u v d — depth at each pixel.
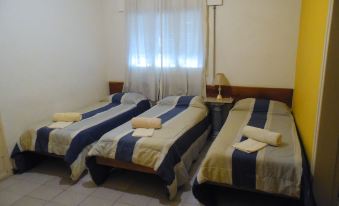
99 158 2.64
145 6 4.00
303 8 3.07
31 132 2.90
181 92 4.07
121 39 4.37
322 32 1.97
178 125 2.94
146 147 2.42
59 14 3.53
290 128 2.76
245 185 2.08
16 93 3.00
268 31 3.54
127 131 2.74
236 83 3.84
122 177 2.84
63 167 3.10
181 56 3.96
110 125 3.24
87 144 2.84
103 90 4.54
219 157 2.13
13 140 2.99
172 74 4.06
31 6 3.12
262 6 3.50
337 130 1.90
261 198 2.37
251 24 3.59
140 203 2.37
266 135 2.30
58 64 3.56
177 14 3.84
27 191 2.61
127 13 4.13
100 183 2.70
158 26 3.99
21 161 2.95
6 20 2.84
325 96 1.88
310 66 2.36
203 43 3.81
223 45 3.78
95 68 4.30
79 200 2.44
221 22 3.72
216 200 2.36
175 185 2.37
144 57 4.18
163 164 2.30
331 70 1.83
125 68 4.37
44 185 2.71
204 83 3.94
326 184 2.02
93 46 4.22
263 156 2.06
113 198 2.46
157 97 4.26
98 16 4.31
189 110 3.59
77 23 3.86
